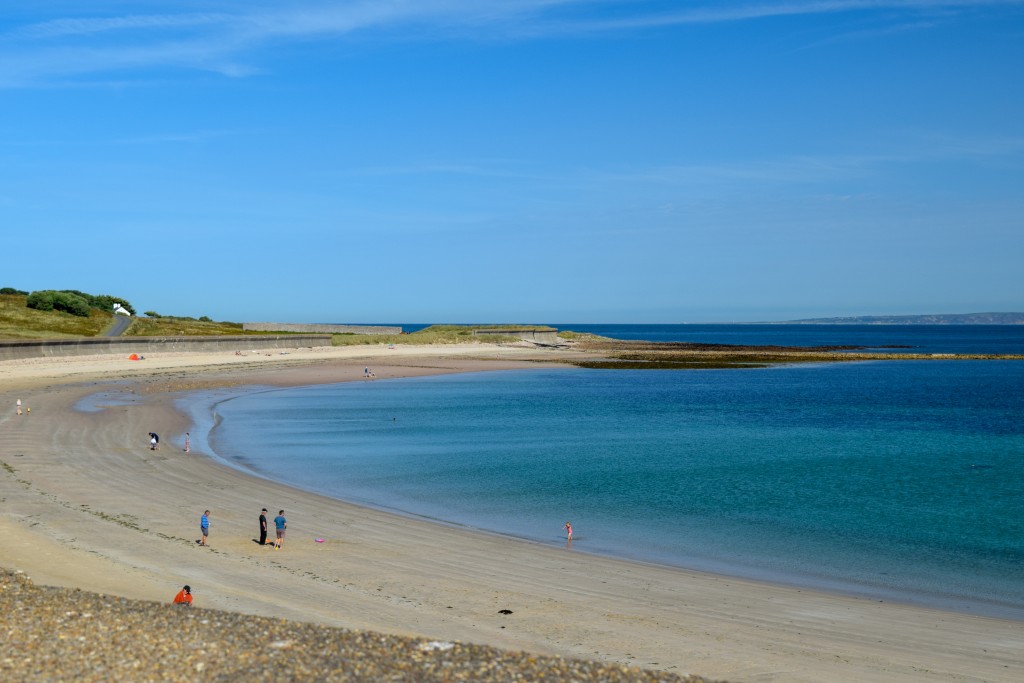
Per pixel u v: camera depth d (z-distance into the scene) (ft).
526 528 107.04
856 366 493.77
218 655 46.47
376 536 98.53
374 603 71.20
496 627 66.54
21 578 63.41
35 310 467.93
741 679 56.85
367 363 436.76
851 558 95.55
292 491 124.88
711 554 96.58
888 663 61.46
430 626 65.26
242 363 401.08
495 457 163.94
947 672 59.93
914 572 90.27
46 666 43.75
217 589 71.92
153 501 111.04
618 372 427.74
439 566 86.07
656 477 145.38
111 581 71.26
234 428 196.95
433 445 178.09
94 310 510.99
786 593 81.25
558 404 271.28
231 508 110.11
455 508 117.80
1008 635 69.67
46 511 99.60
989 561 94.68
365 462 154.71
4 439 158.10
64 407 215.92
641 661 59.77
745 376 412.16
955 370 460.96
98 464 137.49
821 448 184.44
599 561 91.50
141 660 45.14
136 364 356.59
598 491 132.16
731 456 170.91
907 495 132.57
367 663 46.88
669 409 262.06
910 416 249.96
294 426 203.31
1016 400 300.61
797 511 119.96
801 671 59.06
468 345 596.70
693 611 73.82
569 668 49.08
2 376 288.71
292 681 43.37
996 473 154.10
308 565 83.66
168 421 200.44
